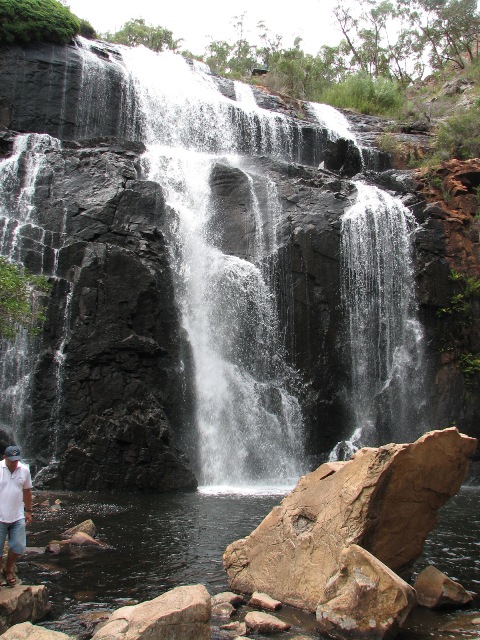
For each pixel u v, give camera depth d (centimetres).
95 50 3012
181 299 2033
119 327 1766
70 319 1769
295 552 778
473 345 2348
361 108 4084
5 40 2602
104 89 2755
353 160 2947
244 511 1322
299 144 3116
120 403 1720
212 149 2941
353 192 2492
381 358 2250
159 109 2891
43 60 2645
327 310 2183
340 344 2178
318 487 808
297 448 2039
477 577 874
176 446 1745
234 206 2320
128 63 3120
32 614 686
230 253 2242
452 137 3147
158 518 1235
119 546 1009
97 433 1627
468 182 2775
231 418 1962
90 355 1725
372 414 2178
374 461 756
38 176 2091
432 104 4072
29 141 2336
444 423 2239
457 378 2292
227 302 2100
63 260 1845
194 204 2336
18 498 725
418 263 2359
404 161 3178
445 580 768
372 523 749
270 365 2084
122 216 2002
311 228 2211
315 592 735
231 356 2045
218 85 3388
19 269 1677
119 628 598
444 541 1097
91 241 1936
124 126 2784
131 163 2233
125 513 1284
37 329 1534
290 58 4891
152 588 805
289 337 2123
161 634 590
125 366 1756
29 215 2002
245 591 795
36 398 1698
